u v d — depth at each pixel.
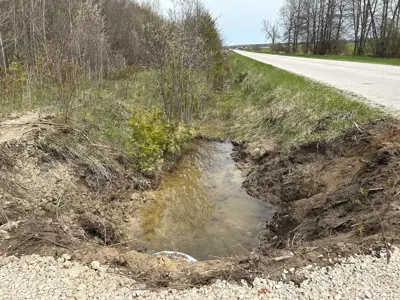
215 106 12.81
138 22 17.64
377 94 7.91
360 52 32.44
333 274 2.88
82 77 9.29
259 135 8.76
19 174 4.97
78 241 3.89
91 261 3.25
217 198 6.32
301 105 8.16
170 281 2.99
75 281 2.93
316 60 23.44
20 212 4.38
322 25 40.50
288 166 6.63
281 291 2.77
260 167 7.25
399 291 2.61
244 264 3.18
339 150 6.03
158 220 5.50
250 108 11.09
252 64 19.41
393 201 3.83
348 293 2.66
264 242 4.86
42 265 3.13
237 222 5.47
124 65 14.05
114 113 8.37
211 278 2.99
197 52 10.58
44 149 5.65
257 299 2.70
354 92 8.22
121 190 6.05
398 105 6.73
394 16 26.59
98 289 2.85
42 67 8.38
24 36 9.00
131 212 5.66
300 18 45.19
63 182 5.36
